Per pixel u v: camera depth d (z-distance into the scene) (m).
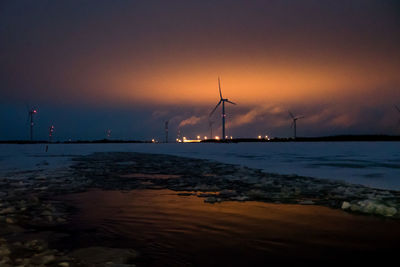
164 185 11.93
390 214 7.11
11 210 7.35
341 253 4.68
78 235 5.60
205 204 8.37
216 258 4.48
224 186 11.52
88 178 13.98
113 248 4.89
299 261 4.38
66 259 4.40
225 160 24.83
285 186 11.23
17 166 19.42
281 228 6.04
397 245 5.04
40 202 8.55
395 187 10.82
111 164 21.48
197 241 5.25
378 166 18.38
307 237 5.46
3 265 4.10
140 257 4.51
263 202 8.58
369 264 4.27
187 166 19.91
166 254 4.64
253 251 4.77
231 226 6.18
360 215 7.10
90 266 4.17
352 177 13.51
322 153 34.34
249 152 39.00
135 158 28.16
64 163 22.12
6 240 5.28
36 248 4.89
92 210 7.63
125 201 8.81
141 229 5.98
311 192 10.04
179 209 7.73
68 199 9.09
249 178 13.44
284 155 31.22
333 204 8.25
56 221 6.57
